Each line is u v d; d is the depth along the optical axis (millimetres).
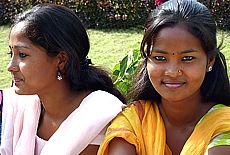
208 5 8102
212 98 1991
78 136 2109
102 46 7762
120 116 2033
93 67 2361
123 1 8820
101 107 2133
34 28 2059
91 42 8016
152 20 1846
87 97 2209
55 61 2123
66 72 2164
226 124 1820
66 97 2240
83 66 2281
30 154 2275
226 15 8039
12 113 2365
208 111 1930
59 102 2234
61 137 2143
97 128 2104
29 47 2064
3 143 2352
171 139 1949
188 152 1809
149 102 2047
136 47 7602
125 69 2984
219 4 8031
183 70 1791
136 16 8797
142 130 1941
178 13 1807
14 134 2332
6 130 2355
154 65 1835
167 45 1782
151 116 1966
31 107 2320
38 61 2076
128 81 2814
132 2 8781
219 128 1826
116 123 1979
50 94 2203
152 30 1812
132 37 8250
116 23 8883
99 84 2318
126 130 1906
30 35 2057
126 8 8805
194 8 1830
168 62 1806
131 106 2049
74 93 2264
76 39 2164
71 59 2146
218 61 1962
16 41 2082
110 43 7926
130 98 2211
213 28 1854
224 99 2000
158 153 1865
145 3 8719
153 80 1855
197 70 1794
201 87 1984
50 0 9000
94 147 2146
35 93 2141
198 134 1838
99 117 2102
